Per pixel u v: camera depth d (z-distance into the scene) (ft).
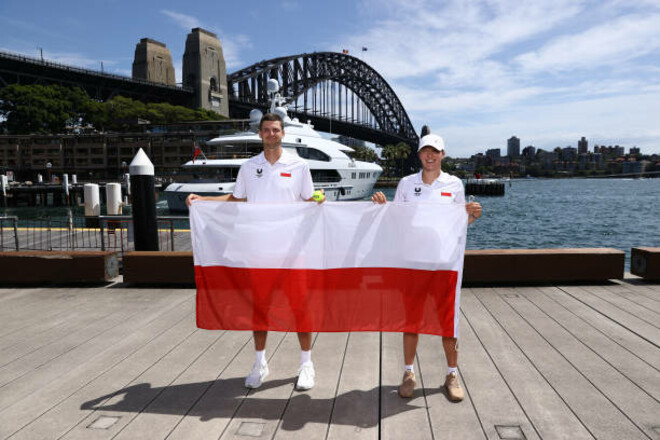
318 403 8.30
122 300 15.67
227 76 378.94
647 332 11.89
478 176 237.04
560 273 16.80
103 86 314.55
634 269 17.53
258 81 382.42
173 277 17.28
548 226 92.07
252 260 8.97
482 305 14.58
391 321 8.82
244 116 413.18
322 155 89.04
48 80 289.33
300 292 8.95
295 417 7.79
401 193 9.23
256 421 7.66
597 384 8.90
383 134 446.60
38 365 10.16
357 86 446.60
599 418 7.61
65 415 7.90
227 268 9.03
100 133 233.35
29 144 237.66
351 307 8.95
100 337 12.00
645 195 238.27
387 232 8.84
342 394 8.67
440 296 8.61
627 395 8.42
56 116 256.11
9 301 15.58
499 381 9.11
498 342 11.32
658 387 8.73
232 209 8.99
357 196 103.09
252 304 9.02
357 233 8.89
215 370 9.87
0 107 255.29
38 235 35.12
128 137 227.40
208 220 9.04
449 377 8.62
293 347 11.28
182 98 357.41
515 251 17.11
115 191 33.55
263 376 9.16
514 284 17.19
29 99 248.32
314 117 370.53
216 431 7.34
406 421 7.62
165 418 7.78
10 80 281.54
